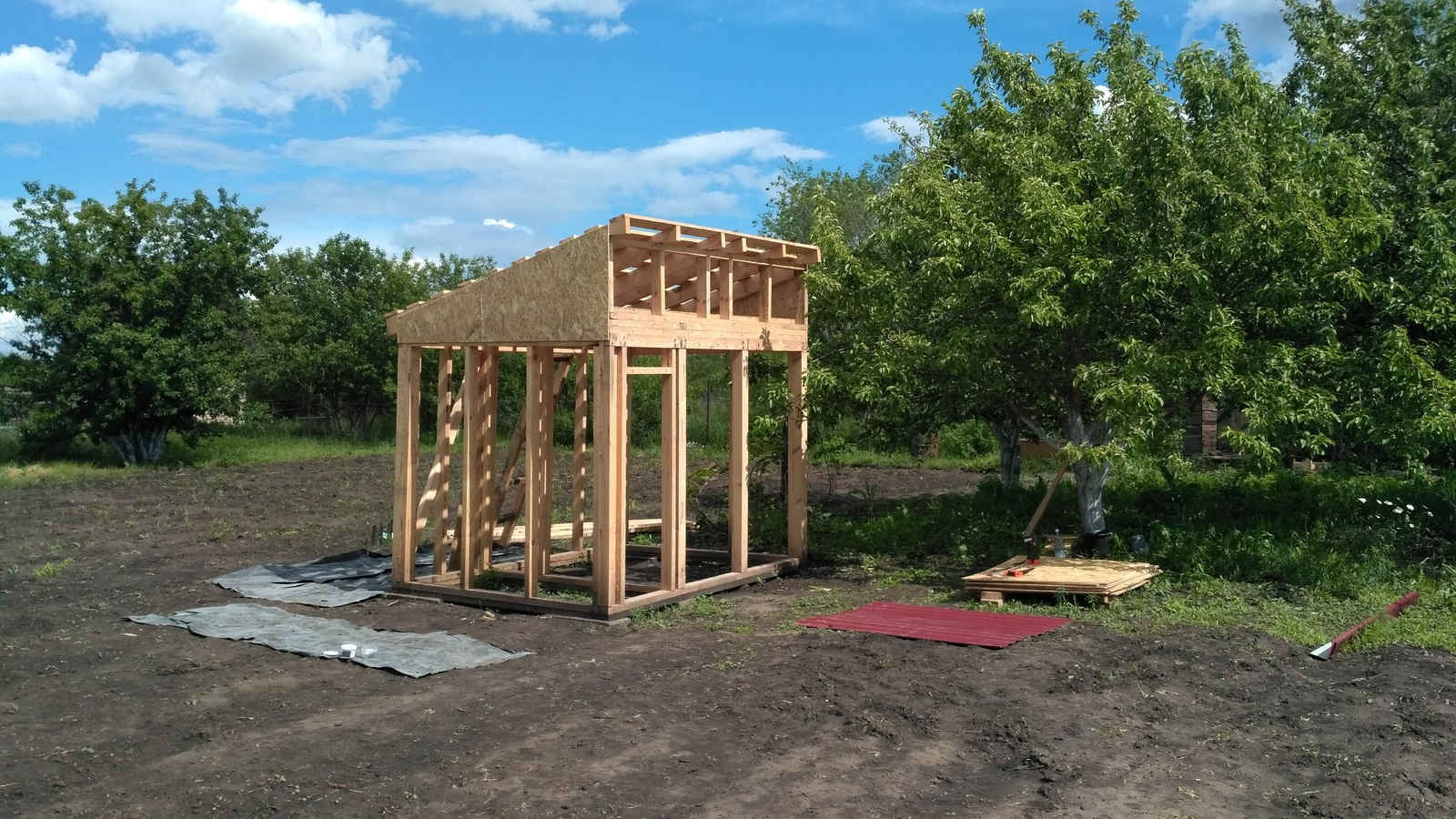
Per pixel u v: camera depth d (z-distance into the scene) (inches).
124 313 1023.6
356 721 257.8
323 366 1247.5
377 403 1307.8
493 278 396.5
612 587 366.6
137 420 1015.6
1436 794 204.4
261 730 252.2
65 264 979.3
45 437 1010.7
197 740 246.1
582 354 458.0
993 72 508.4
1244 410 405.7
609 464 365.4
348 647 323.6
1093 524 470.3
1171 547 452.8
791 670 295.4
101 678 301.9
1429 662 294.4
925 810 198.7
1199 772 217.0
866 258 524.4
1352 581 390.3
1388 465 637.9
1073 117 488.1
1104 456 398.0
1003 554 477.4
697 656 316.2
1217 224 417.7
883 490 744.3
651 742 237.8
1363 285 436.5
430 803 204.2
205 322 1029.8
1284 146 435.5
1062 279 426.0
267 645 336.5
